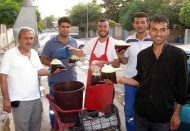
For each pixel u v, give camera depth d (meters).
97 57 4.05
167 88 2.67
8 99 3.27
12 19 19.27
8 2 19.95
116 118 3.04
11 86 3.32
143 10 29.03
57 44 4.46
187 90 2.77
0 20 19.55
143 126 2.96
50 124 4.95
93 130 2.94
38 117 3.62
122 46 3.22
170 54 2.63
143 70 2.84
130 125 4.17
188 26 27.67
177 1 27.78
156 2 28.77
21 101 3.33
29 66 3.38
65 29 4.38
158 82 2.68
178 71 2.61
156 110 2.73
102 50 4.04
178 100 2.69
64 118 3.40
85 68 11.02
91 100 4.02
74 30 43.50
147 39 4.02
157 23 2.63
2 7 19.17
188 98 3.05
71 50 4.24
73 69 4.51
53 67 3.41
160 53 2.69
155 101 2.72
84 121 2.93
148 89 2.77
